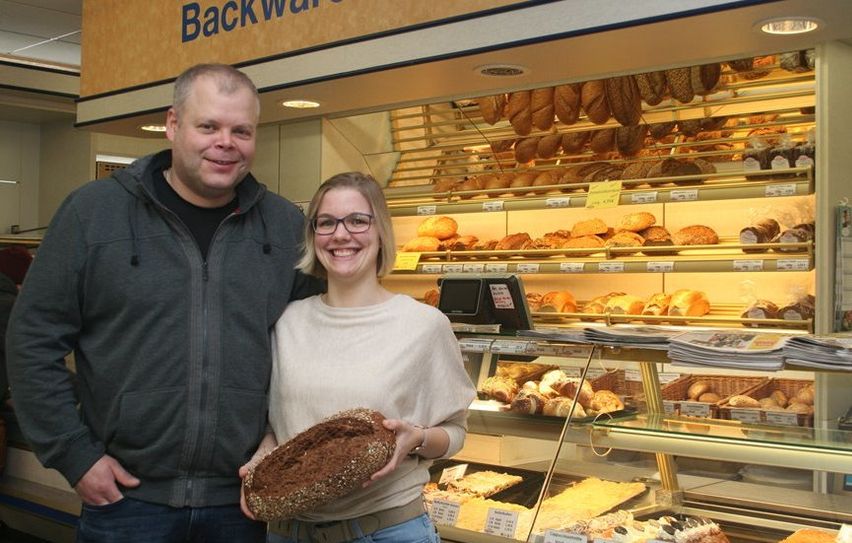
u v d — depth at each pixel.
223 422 2.00
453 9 3.37
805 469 2.19
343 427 1.80
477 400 2.79
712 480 2.37
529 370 2.74
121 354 1.97
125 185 2.01
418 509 2.00
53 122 7.43
